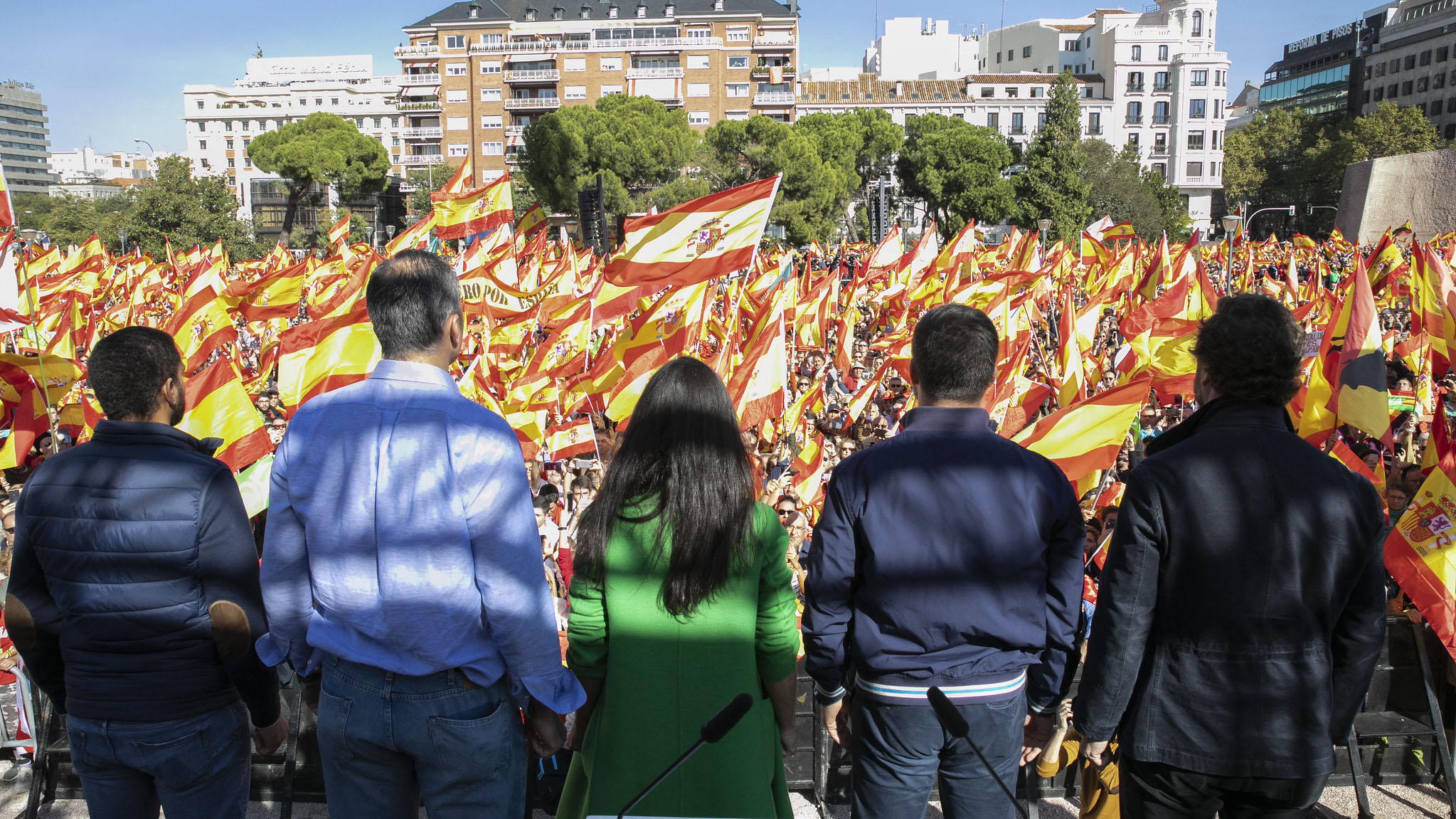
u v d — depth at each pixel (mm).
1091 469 6410
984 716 2840
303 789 4637
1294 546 2646
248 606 2818
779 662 2699
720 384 2664
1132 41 95688
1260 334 2748
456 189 17688
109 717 2771
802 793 4805
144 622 2721
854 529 2908
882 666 2879
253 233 71125
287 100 142125
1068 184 63062
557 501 7988
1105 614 2754
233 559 2805
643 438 2617
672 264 8258
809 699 4727
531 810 4379
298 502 2447
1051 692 2928
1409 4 102250
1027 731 3146
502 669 2520
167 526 2709
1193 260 12930
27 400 8266
